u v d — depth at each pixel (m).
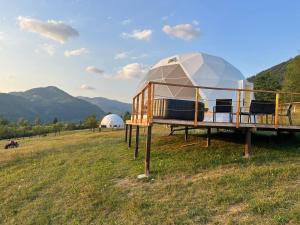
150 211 7.68
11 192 11.68
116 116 59.81
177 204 7.84
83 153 17.53
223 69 18.92
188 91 17.47
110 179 10.78
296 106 28.70
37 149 21.95
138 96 13.61
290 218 6.32
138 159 12.98
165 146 15.27
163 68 19.30
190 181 9.30
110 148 17.81
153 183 9.61
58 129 67.06
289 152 12.05
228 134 17.05
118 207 8.34
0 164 17.50
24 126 73.62
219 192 8.20
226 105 12.55
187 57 19.08
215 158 11.65
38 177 13.36
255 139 15.14
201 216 7.06
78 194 9.89
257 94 49.97
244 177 9.03
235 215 6.87
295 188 7.95
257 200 7.37
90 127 69.19
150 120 10.45
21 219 9.02
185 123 10.99
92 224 7.76
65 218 8.40
